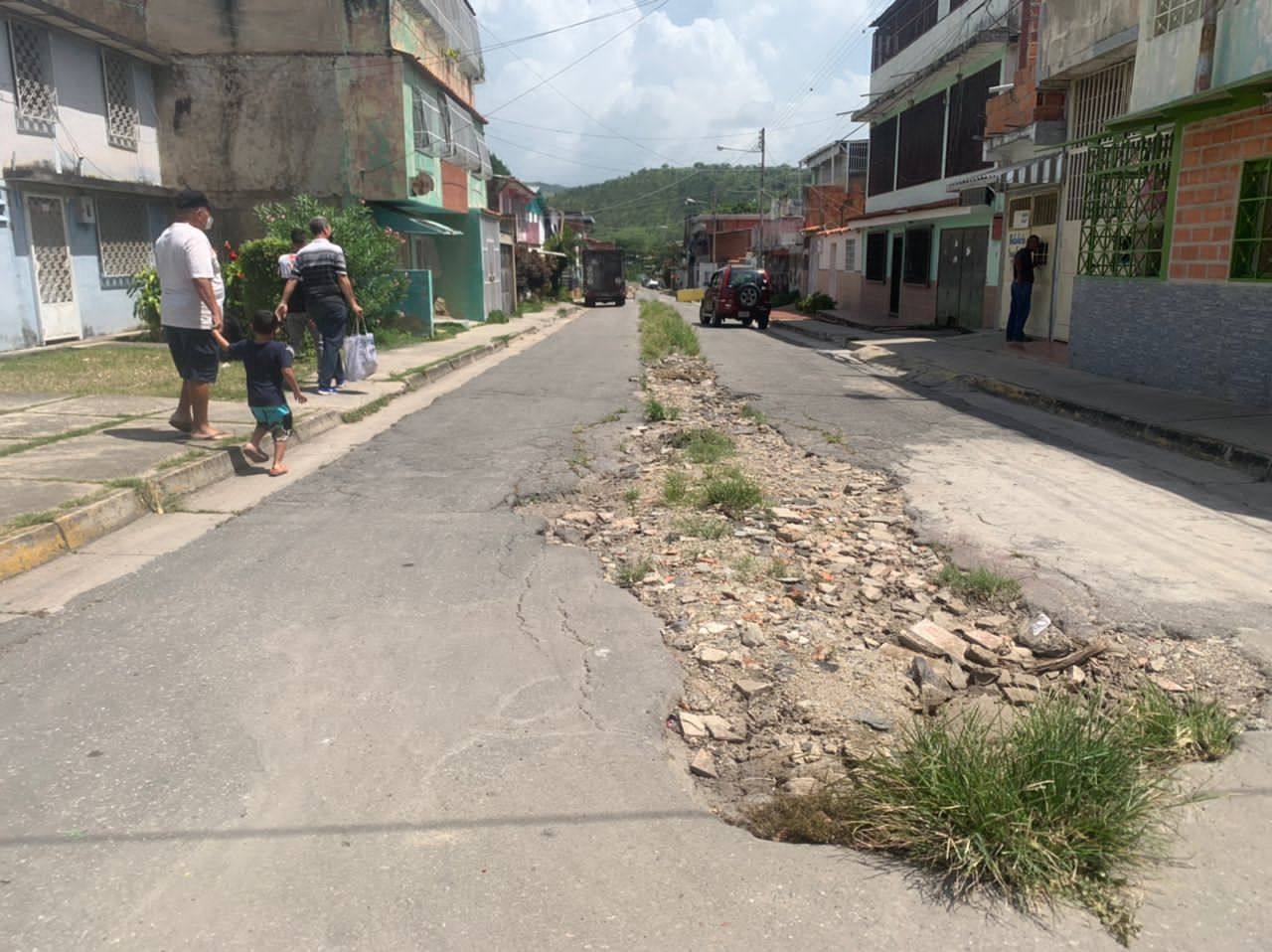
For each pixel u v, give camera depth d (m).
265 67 19.23
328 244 10.55
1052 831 2.76
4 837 2.80
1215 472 7.68
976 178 18.89
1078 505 6.59
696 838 2.86
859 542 5.77
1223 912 2.55
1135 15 12.17
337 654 4.08
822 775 3.20
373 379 12.01
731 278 27.23
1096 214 13.10
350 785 3.09
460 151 24.33
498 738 3.40
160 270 7.43
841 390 12.64
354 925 2.46
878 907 2.56
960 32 22.31
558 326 27.42
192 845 2.78
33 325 15.42
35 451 7.16
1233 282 10.05
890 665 4.08
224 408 9.23
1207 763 3.30
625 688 3.80
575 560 5.34
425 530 5.91
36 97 15.46
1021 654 4.19
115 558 5.29
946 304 23.53
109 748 3.29
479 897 2.57
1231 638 4.30
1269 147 9.55
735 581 5.02
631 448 8.49
